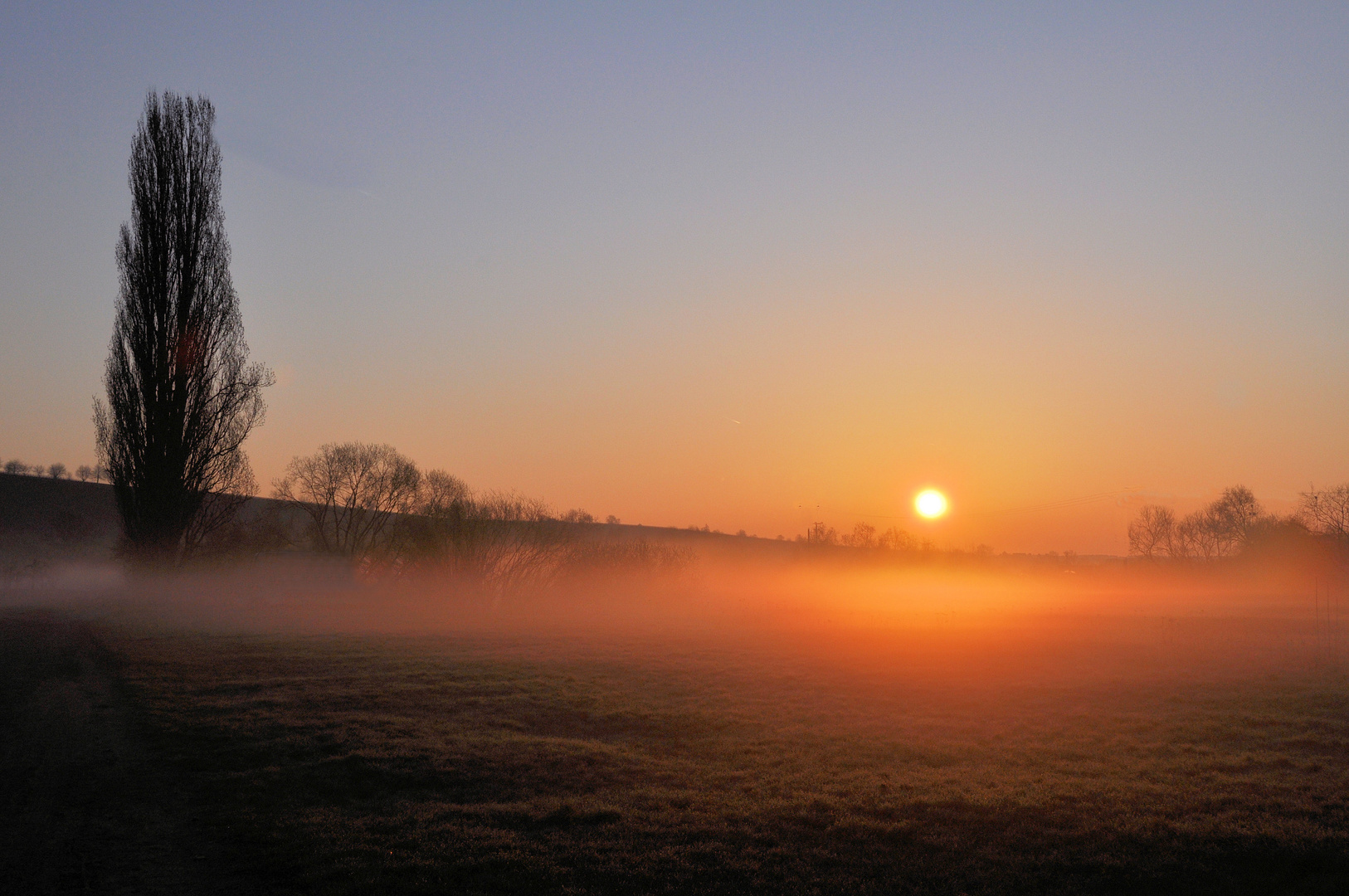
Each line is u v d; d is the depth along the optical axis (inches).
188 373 1513.3
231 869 350.3
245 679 783.1
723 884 345.1
